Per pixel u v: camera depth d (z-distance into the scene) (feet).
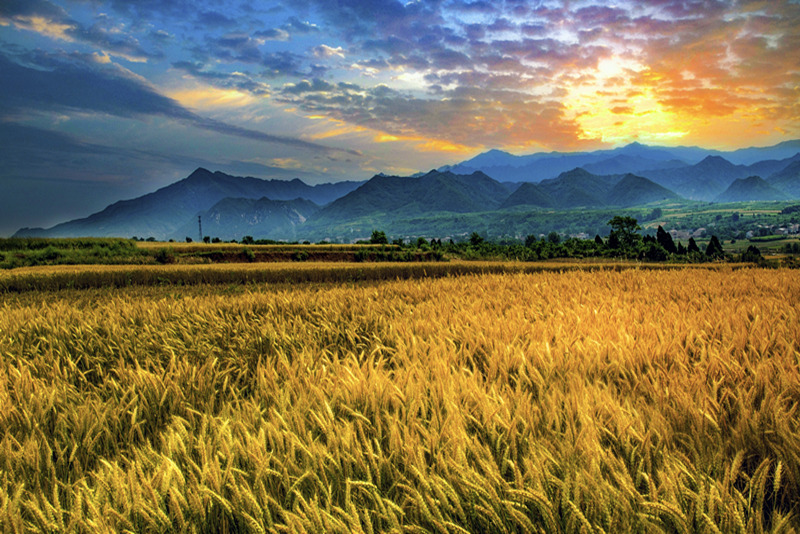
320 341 19.10
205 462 6.58
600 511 5.33
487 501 5.58
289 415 8.64
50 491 7.55
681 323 16.38
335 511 6.03
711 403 8.63
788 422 7.52
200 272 94.84
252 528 5.33
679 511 4.87
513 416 7.94
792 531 5.05
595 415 8.19
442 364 11.60
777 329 14.96
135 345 20.11
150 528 5.83
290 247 193.47
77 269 99.86
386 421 8.29
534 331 15.80
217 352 19.10
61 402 11.84
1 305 51.13
